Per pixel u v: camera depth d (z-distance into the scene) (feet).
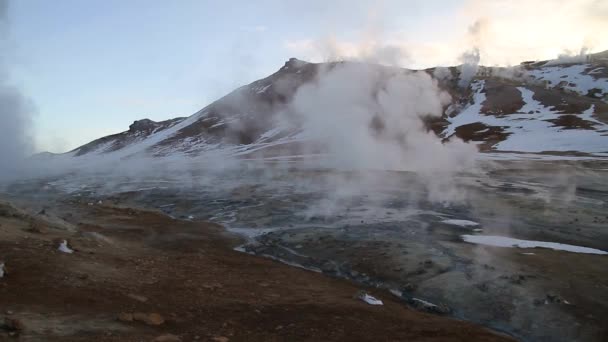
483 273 41.57
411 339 28.25
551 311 33.71
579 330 31.17
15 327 23.43
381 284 42.78
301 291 38.11
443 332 29.91
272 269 46.50
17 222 49.21
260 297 35.04
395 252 49.55
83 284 32.48
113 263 40.42
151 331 25.82
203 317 29.48
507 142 212.02
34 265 34.65
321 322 30.17
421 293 39.70
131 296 31.35
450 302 37.47
